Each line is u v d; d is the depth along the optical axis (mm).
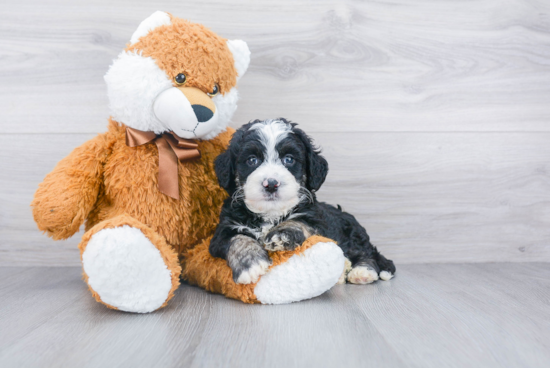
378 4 2514
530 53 2572
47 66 2412
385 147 2549
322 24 2496
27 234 2441
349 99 2529
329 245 1711
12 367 1144
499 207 2580
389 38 2529
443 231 2568
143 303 1555
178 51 1775
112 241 1464
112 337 1354
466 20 2551
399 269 2430
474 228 2576
